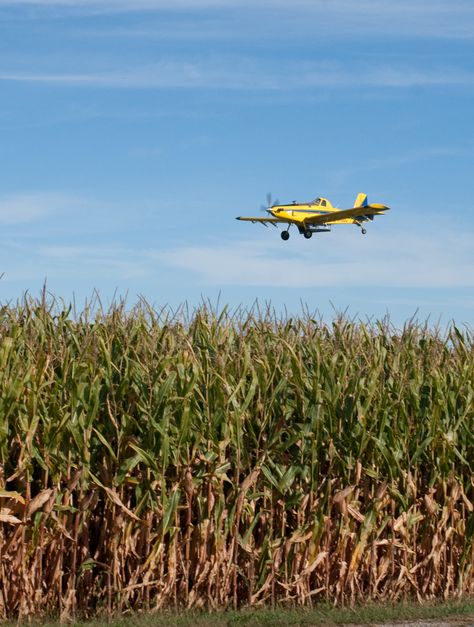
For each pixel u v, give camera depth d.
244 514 10.45
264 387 10.52
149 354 10.33
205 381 10.26
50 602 9.54
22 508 9.36
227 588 10.16
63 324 10.63
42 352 9.56
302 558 10.53
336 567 10.69
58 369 10.12
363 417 10.70
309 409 10.63
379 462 10.96
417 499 11.12
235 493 10.22
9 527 9.46
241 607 10.12
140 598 9.83
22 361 9.62
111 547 9.75
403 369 11.41
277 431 10.48
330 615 9.73
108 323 10.72
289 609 10.16
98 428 9.84
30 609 9.37
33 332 10.07
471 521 11.16
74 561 9.55
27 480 9.36
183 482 10.03
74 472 9.75
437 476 11.15
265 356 10.57
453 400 11.34
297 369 10.63
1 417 9.30
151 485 9.84
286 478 10.43
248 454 10.47
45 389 9.70
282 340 10.73
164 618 9.38
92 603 9.83
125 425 9.82
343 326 12.11
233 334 11.18
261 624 9.29
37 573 9.48
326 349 11.52
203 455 10.02
